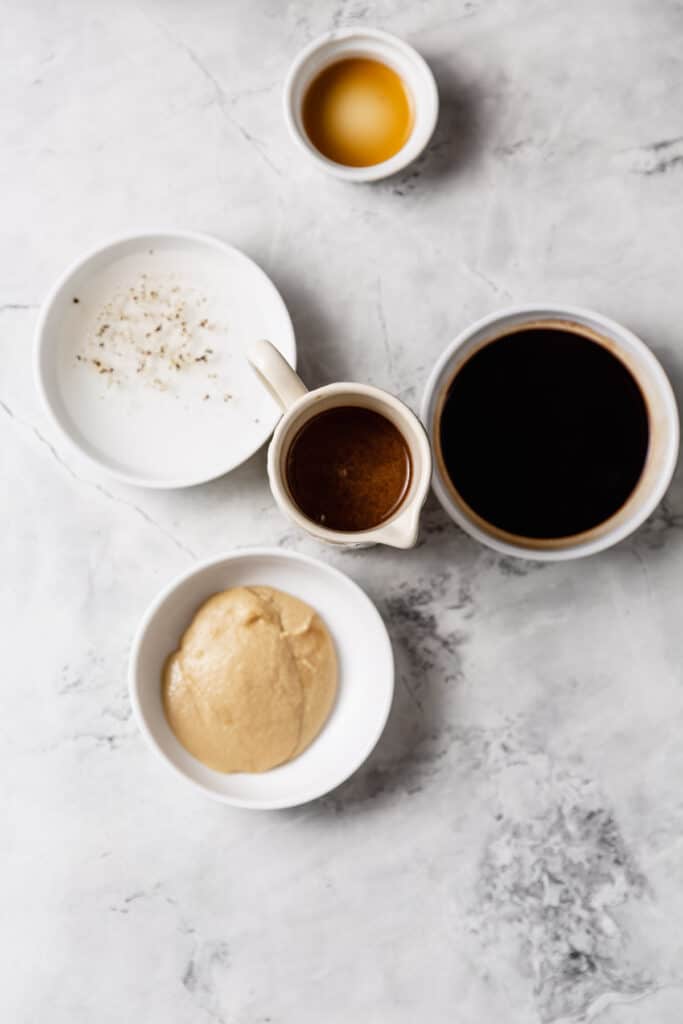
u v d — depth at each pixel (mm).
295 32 679
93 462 645
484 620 671
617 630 672
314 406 604
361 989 664
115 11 679
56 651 668
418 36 679
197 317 667
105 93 678
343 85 667
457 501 640
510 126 679
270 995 664
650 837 668
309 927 666
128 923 667
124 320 667
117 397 664
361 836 667
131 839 667
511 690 670
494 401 649
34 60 679
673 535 673
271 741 644
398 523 592
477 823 668
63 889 666
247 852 666
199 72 679
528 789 668
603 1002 665
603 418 649
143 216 676
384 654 636
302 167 677
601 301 675
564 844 668
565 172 678
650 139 679
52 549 670
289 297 675
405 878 667
